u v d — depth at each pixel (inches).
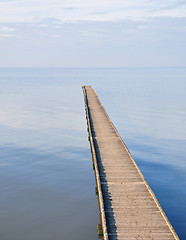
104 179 655.8
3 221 586.6
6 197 692.1
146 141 1288.1
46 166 917.2
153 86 4407.0
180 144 1234.0
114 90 3759.8
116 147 893.8
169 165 966.4
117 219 491.2
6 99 2709.2
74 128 1501.0
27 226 571.2
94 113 1439.5
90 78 7027.6
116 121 1763.0
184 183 814.5
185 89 3873.0
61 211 632.4
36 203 665.6
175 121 1740.9
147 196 573.0
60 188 753.0
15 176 824.9
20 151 1071.6
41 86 4318.4
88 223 587.8
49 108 2188.7
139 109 2223.2
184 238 553.0
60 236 540.1
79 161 975.0
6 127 1496.1
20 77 7529.5
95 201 684.7
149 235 448.5
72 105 2367.1
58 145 1167.6
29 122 1642.5
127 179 655.1
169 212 652.7
